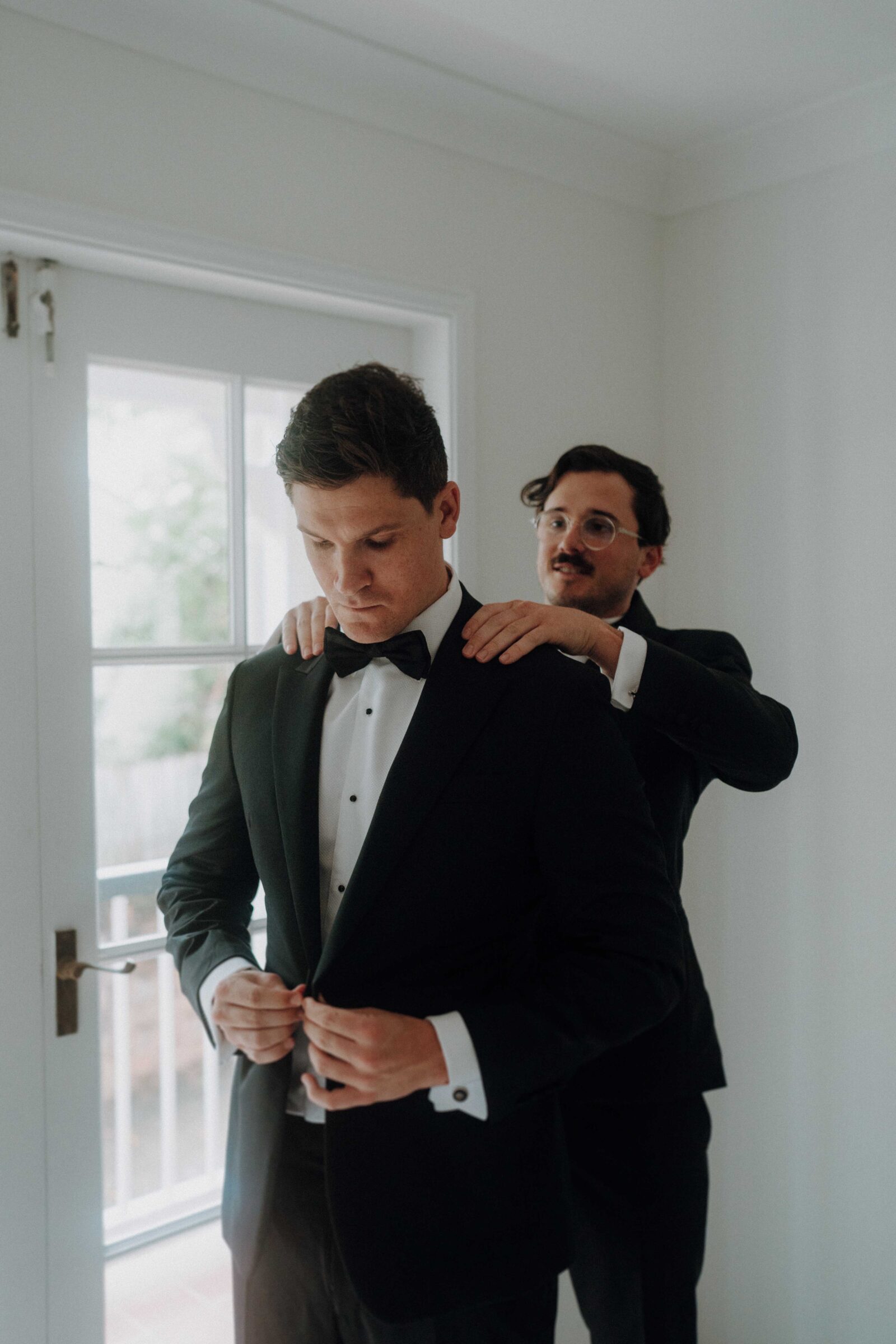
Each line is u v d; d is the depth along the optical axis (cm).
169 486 172
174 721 187
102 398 165
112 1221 208
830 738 204
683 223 226
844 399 199
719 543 223
